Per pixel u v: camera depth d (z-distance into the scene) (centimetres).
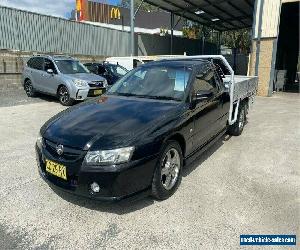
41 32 1452
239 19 2917
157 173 321
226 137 636
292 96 1423
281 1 1325
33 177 404
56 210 321
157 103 384
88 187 290
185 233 283
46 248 261
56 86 1011
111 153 285
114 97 425
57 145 308
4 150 518
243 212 321
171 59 523
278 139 623
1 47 1286
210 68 493
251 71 1475
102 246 264
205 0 2103
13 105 980
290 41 2169
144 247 263
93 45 1769
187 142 379
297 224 300
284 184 394
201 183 393
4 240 271
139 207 329
